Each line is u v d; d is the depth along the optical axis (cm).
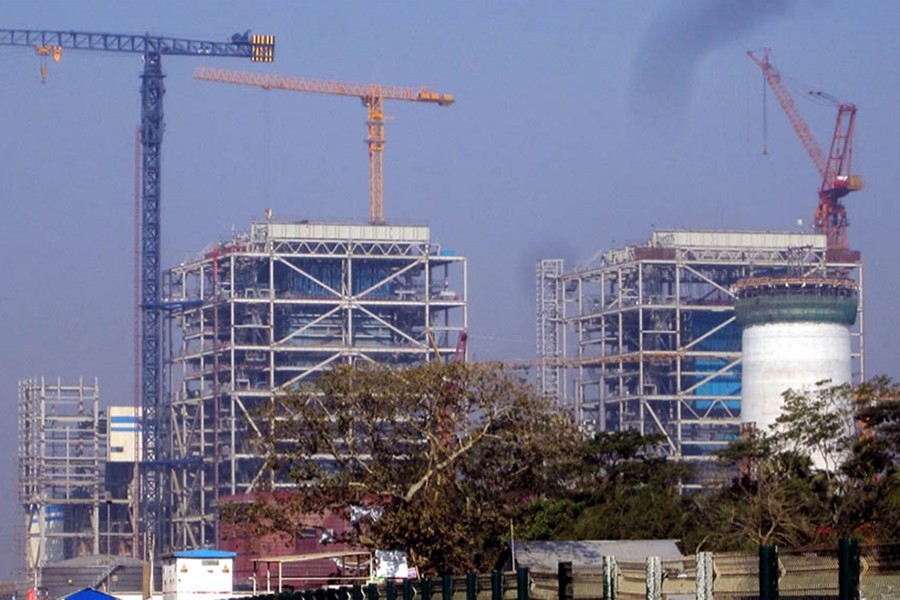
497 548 13650
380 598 6431
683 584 4122
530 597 4934
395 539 11850
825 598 3206
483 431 12144
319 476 12206
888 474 14900
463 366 12269
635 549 12581
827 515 14488
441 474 12088
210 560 14700
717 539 13562
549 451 12269
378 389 12156
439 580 5622
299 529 12469
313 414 12169
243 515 12344
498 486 12294
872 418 16700
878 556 3122
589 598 4638
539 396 12544
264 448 12406
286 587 12469
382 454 12231
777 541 13525
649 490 17400
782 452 17175
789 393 17812
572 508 16750
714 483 19412
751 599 3500
